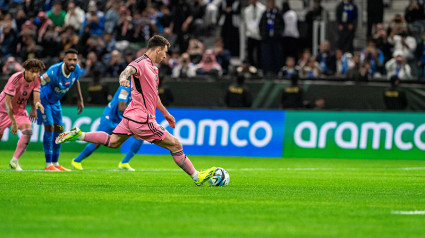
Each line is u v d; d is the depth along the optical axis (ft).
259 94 213.87
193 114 209.67
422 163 180.34
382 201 82.74
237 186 101.40
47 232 56.08
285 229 59.26
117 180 110.01
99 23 266.16
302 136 203.31
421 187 104.99
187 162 97.76
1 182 101.76
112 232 56.39
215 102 215.72
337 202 80.79
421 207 76.48
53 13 272.72
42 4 284.00
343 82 212.84
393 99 207.62
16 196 81.97
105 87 215.92
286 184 107.96
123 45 255.09
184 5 262.26
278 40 237.66
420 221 65.00
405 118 198.70
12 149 216.13
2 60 260.62
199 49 246.06
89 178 112.98
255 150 204.95
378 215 69.05
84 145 212.64
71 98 219.61
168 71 233.35
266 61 238.27
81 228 58.34
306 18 248.52
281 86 212.64
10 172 123.34
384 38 239.30
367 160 192.85
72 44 252.01
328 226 61.26
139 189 93.61
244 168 152.97
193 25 263.29
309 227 60.54
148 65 94.22
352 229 59.62
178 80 216.95
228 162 176.45
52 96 130.21
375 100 209.67
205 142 208.13
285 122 204.74
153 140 95.71
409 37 241.96
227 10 258.57
